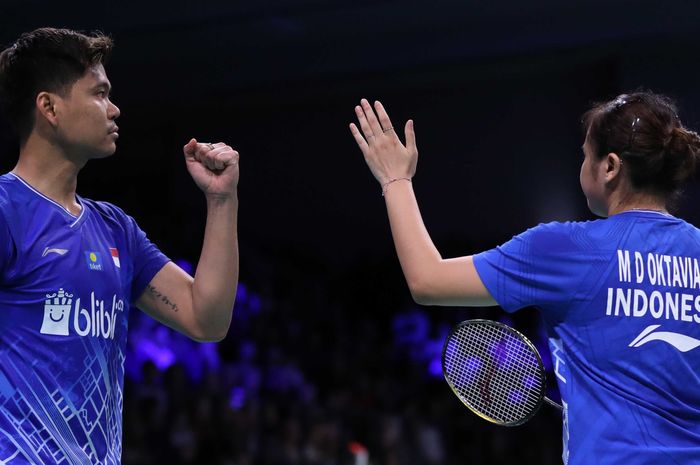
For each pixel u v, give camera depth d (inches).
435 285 250.2
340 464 1055.6
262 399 1211.9
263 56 1330.0
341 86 1425.9
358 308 1503.4
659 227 247.3
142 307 300.2
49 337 256.5
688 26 1149.7
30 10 1155.9
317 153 1504.7
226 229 291.9
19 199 261.3
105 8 1174.3
